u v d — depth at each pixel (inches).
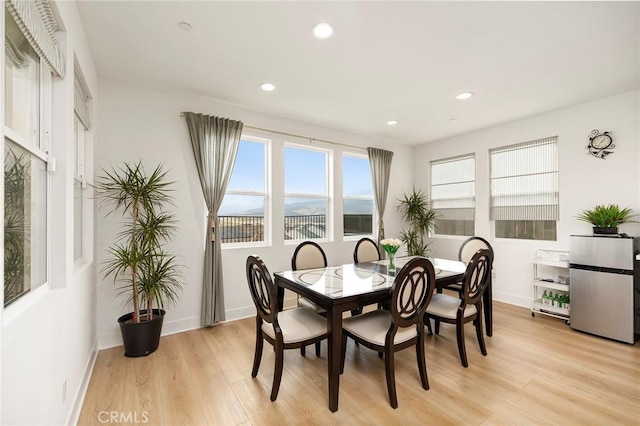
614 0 71.7
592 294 122.2
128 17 78.7
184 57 99.0
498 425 69.6
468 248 142.6
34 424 47.3
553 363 98.4
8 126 47.0
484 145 179.2
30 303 50.6
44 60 55.5
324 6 74.5
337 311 78.3
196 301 130.1
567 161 143.8
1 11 37.5
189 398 79.7
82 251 97.5
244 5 74.3
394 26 82.4
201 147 129.5
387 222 206.2
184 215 128.0
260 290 83.2
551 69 106.5
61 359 61.3
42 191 61.1
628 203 125.4
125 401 78.2
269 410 75.1
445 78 113.5
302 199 170.6
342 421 71.2
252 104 140.0
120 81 115.4
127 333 101.3
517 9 75.3
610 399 79.1
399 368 96.0
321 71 108.3
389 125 172.4
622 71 107.7
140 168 118.4
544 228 154.9
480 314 104.9
